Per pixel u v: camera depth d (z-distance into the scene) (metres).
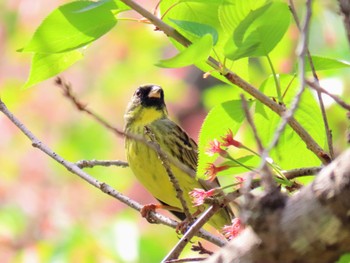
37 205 16.11
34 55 7.44
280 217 4.80
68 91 6.38
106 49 18.80
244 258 4.95
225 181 12.60
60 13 6.96
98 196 16.33
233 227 6.88
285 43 12.68
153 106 12.08
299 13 14.59
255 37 6.54
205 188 10.88
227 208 10.20
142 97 12.11
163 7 7.44
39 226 15.46
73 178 16.83
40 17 18.70
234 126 7.38
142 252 14.80
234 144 7.03
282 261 4.85
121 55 18.88
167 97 19.22
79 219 15.77
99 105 18.39
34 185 16.72
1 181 16.69
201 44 6.16
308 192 4.78
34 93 18.27
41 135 17.95
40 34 7.00
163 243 15.19
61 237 15.16
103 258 14.38
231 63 7.26
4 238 15.25
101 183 8.70
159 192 11.28
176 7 7.45
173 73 19.16
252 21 6.43
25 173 16.95
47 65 7.49
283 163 7.52
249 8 6.79
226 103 7.26
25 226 15.63
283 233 4.79
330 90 12.64
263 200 4.83
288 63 13.67
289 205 4.80
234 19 6.80
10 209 16.16
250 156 7.04
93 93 18.55
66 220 15.68
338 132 12.80
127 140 11.60
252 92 6.68
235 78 6.68
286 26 6.50
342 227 4.70
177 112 19.31
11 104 18.23
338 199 4.69
